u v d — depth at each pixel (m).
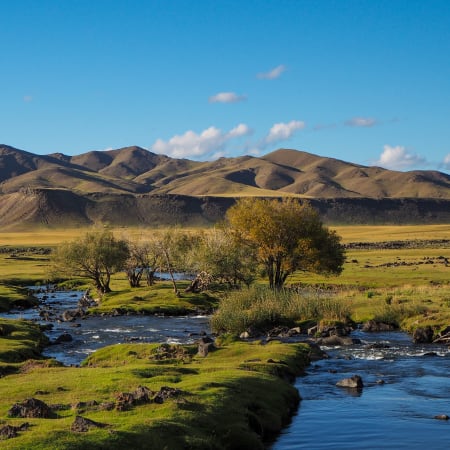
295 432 23.47
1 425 18.66
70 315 69.31
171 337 53.06
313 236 81.19
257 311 56.28
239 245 82.25
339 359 40.31
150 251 98.44
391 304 60.50
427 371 35.94
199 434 19.84
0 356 39.09
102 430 18.02
